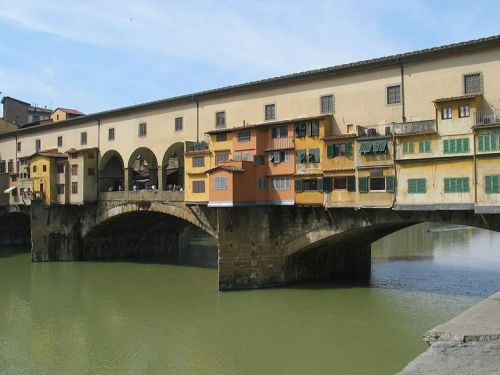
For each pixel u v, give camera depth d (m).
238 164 34.62
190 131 41.94
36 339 26.25
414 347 23.17
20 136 61.47
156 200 43.56
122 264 50.38
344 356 22.47
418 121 28.72
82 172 49.69
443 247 60.62
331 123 33.22
